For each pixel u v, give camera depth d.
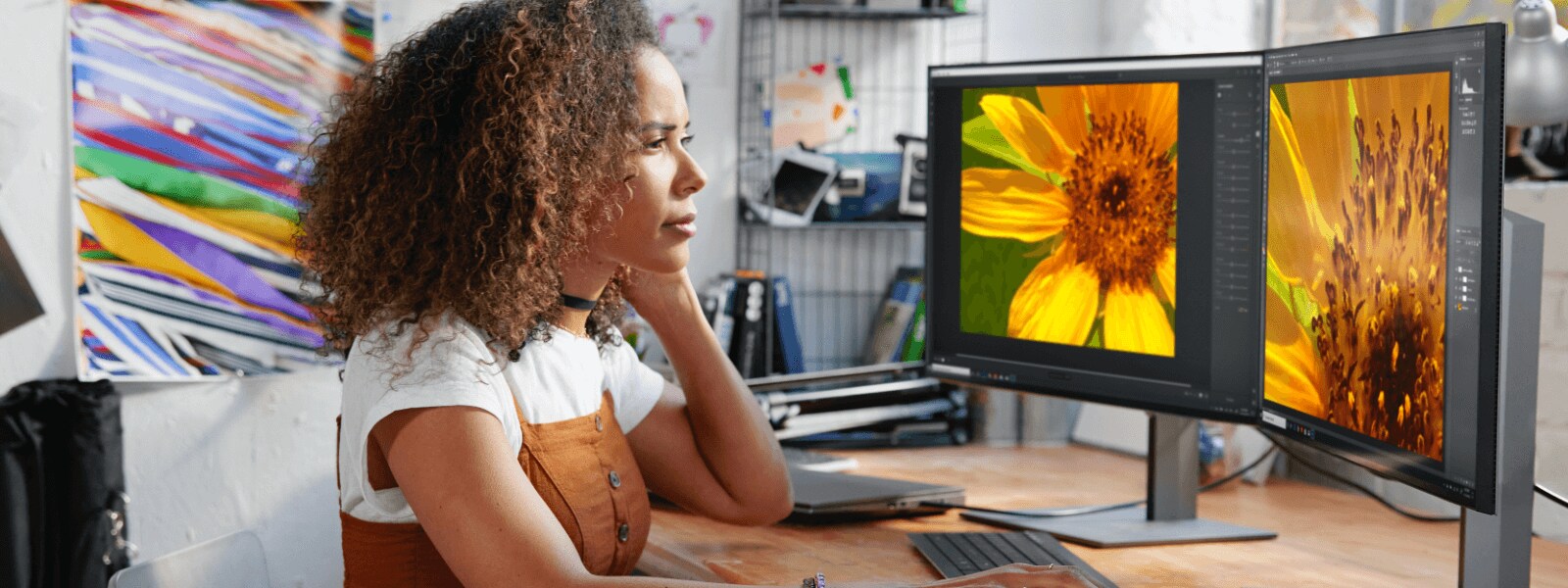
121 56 2.21
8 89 2.17
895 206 2.94
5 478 2.08
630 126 1.16
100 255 2.22
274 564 2.38
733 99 2.95
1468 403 1.10
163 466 2.30
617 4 1.19
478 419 1.07
